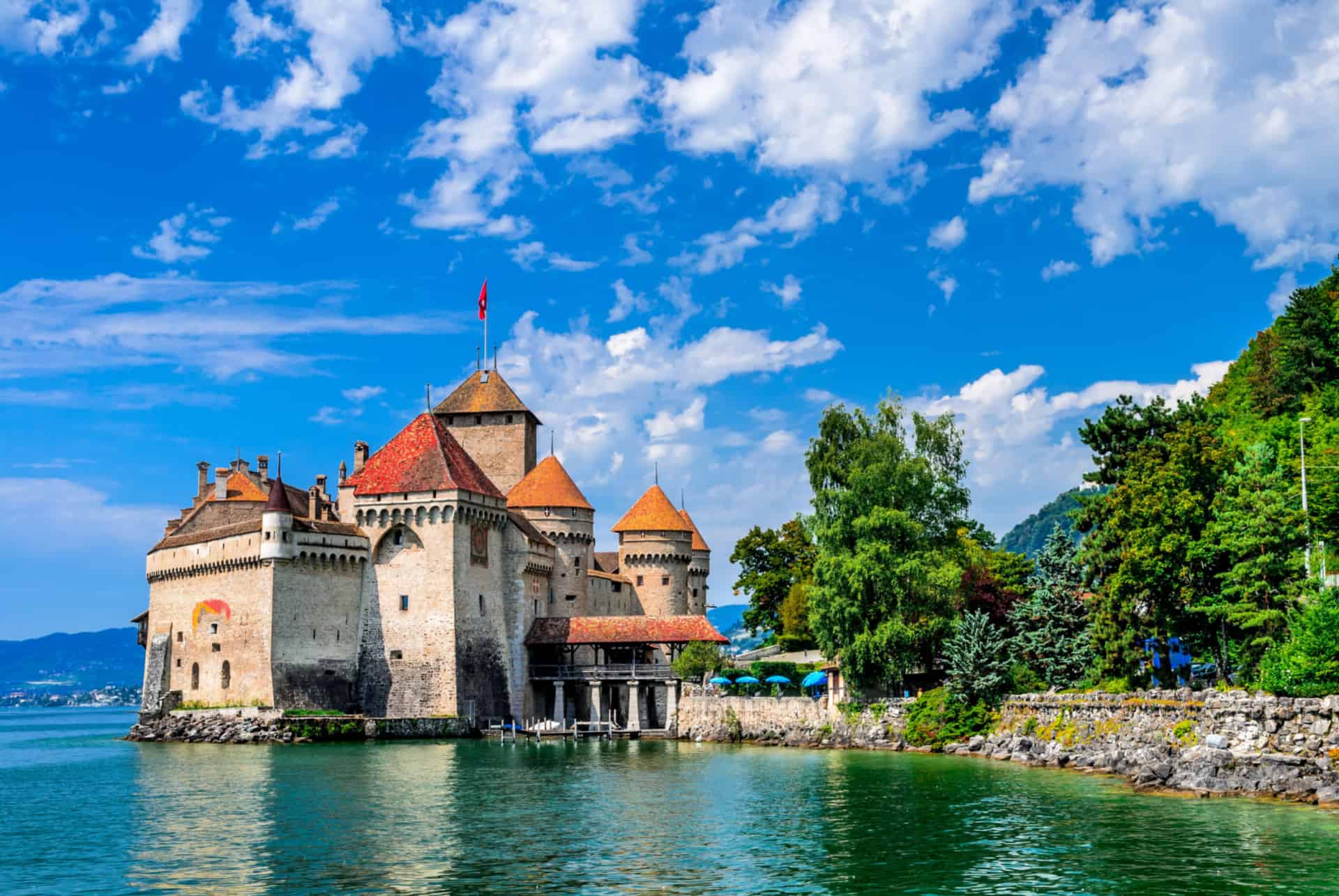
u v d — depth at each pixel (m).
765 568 141.25
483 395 144.75
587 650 125.00
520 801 60.09
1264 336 118.12
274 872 42.94
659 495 139.00
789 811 55.47
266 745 98.25
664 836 49.31
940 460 95.56
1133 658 71.06
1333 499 69.12
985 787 61.53
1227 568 67.88
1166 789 57.94
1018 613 85.75
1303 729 56.16
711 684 106.62
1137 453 72.88
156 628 118.12
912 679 92.94
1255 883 38.97
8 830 53.12
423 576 110.25
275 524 105.12
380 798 61.75
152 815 56.69
